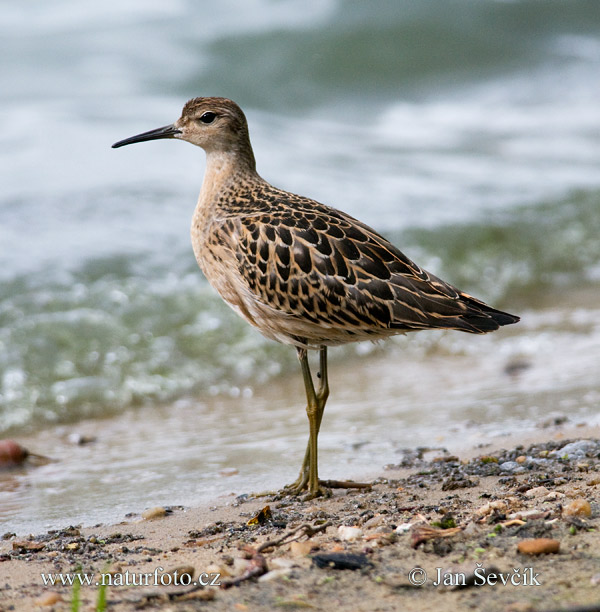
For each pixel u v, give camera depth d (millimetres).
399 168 21719
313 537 6848
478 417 10727
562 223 18828
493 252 17734
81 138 20781
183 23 28672
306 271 8141
